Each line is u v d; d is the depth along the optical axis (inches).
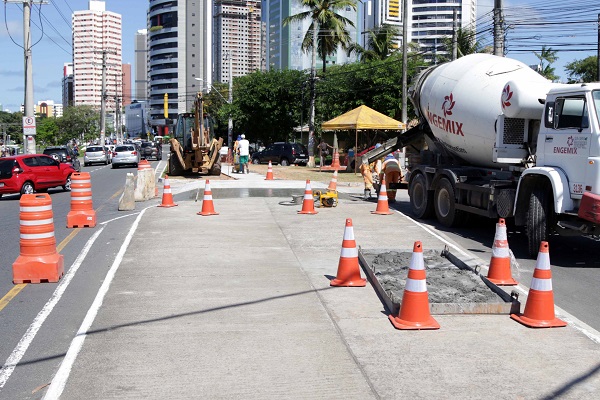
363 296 309.9
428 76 636.7
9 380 207.0
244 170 1269.7
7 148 1959.9
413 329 255.6
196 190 887.1
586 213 371.9
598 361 223.9
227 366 216.4
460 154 584.4
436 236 499.2
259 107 2055.9
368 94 1776.6
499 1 905.5
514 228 559.2
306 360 222.2
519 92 455.2
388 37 2068.2
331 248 441.1
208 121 1204.5
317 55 2043.6
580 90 386.0
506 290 328.8
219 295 311.6
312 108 1663.4
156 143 2335.1
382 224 559.5
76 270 372.5
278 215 613.3
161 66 6348.4
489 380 205.6
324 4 1774.1
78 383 201.9
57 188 1055.0
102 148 2042.3
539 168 405.4
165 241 465.4
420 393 195.0
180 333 252.1
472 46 1769.2
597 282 353.7
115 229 534.3
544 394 195.0
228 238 478.3
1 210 738.2
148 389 197.0
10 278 356.2
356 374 209.8
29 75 1336.1
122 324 264.4
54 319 274.4
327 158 1831.9
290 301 300.4
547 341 244.5
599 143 370.0
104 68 2603.3
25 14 1321.4
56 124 3976.4
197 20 6205.7
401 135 711.1
